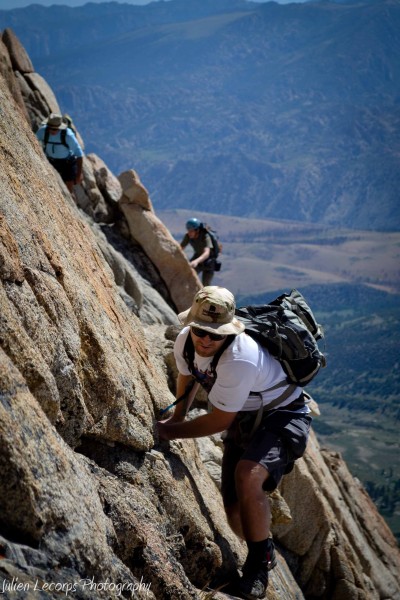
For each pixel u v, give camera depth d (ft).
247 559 16.87
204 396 29.73
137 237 48.67
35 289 13.99
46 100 55.88
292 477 32.94
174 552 16.06
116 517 13.73
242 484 16.33
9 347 11.53
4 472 9.84
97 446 15.92
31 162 20.06
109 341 17.66
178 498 17.24
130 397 17.20
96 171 51.19
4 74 47.42
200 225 49.78
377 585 44.09
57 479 10.92
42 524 10.18
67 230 20.54
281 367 16.92
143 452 17.17
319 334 18.10
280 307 17.48
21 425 10.49
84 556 10.82
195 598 15.14
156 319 43.19
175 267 48.39
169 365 29.81
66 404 13.91
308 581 33.86
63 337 14.37
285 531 33.04
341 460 56.90
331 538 33.94
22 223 15.08
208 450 26.04
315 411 27.84
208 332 15.75
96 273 21.74
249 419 17.13
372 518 57.62
